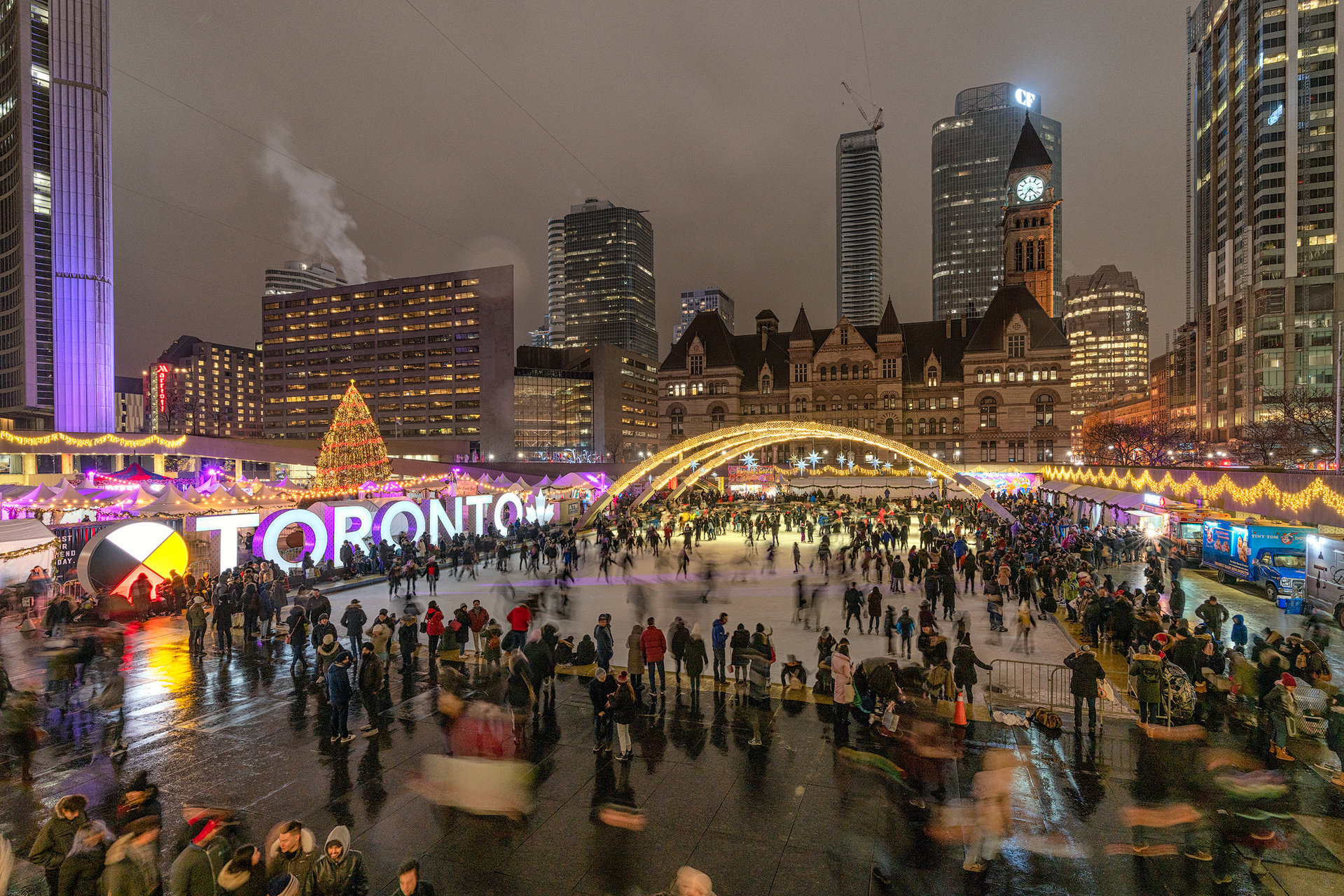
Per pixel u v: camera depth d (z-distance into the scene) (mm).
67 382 119312
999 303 115062
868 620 25125
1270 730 12938
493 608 26969
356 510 35688
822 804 11492
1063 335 109812
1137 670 14477
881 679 14398
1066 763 12906
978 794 9930
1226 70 124875
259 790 12008
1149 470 41406
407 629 18703
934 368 118250
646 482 86688
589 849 10219
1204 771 12445
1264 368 109438
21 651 20375
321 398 161875
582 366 173625
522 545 36938
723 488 89312
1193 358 143375
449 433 152250
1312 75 109188
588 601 28375
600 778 12461
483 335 150875
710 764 12984
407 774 12617
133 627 23812
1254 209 113750
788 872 9688
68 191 120500
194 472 93125
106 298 124062
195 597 20156
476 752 13516
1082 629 23172
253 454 91875
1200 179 143375
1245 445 82688
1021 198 138000
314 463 93312
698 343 131000
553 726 14883
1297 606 25469
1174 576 24000
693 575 34969
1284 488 25688
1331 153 108000
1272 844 9570
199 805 11469
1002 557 30781
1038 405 110188
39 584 26312
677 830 10750
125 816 10141
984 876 9555
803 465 94625
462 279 152500
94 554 25297
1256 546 29375
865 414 119625
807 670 19188
